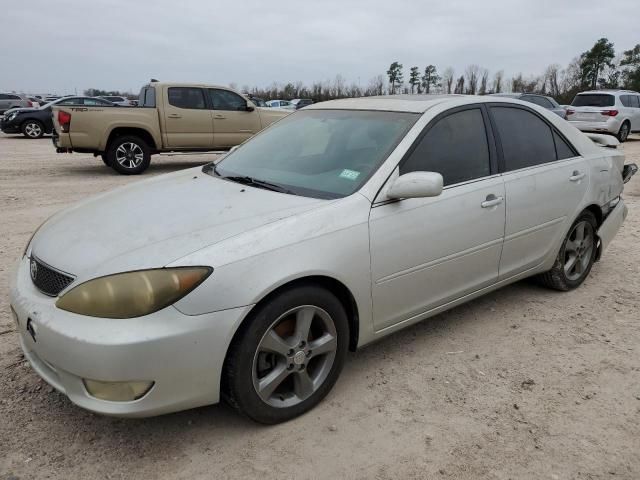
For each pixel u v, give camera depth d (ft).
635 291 15.16
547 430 9.07
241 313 8.14
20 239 19.54
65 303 7.95
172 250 8.14
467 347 11.90
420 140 10.93
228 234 8.50
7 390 9.93
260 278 8.29
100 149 35.81
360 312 9.85
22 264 9.82
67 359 7.72
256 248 8.38
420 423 9.23
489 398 9.97
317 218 9.19
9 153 50.24
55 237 9.39
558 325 13.00
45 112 69.31
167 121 37.29
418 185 9.67
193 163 44.50
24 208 24.99
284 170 11.37
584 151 14.83
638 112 59.57
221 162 12.99
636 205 26.37
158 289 7.68
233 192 10.48
